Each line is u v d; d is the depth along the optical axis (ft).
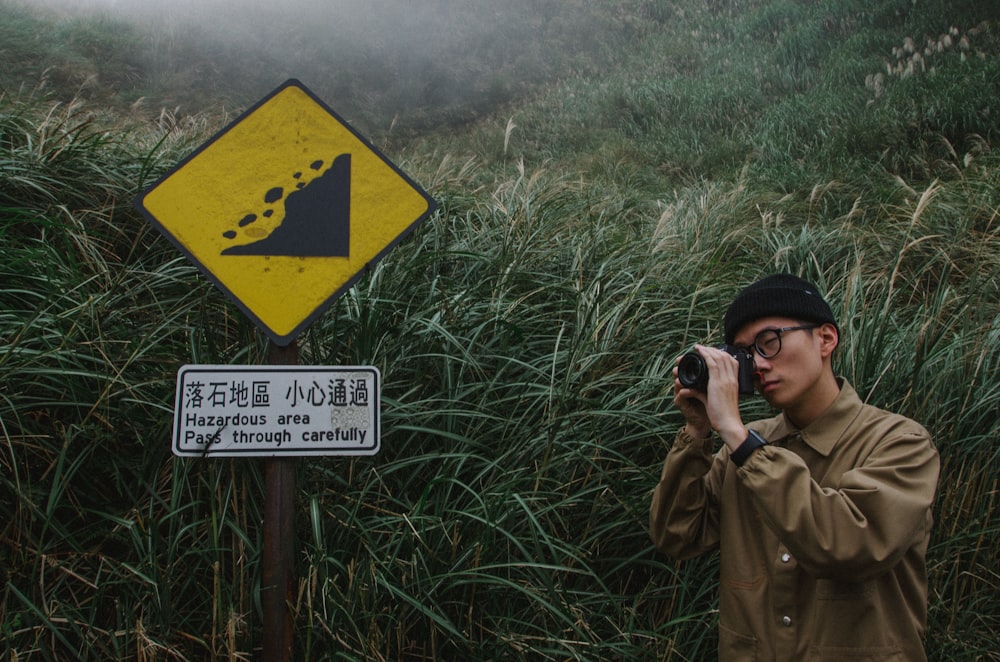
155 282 9.62
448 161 19.29
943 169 23.17
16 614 6.26
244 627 6.47
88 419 7.57
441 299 9.97
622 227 16.29
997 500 8.91
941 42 30.76
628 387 9.53
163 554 6.91
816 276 14.93
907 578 5.12
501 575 7.37
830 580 5.00
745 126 31.71
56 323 7.93
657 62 44.06
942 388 9.89
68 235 9.86
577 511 8.18
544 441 8.25
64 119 14.28
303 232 6.48
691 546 6.18
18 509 6.70
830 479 5.27
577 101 39.78
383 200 6.62
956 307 12.41
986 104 25.52
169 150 13.96
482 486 8.12
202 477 7.36
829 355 5.65
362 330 8.43
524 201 13.47
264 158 6.51
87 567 6.91
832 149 26.02
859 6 39.14
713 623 7.40
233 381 6.18
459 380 8.83
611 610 7.72
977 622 8.24
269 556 6.07
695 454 5.90
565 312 10.80
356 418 6.26
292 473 6.23
